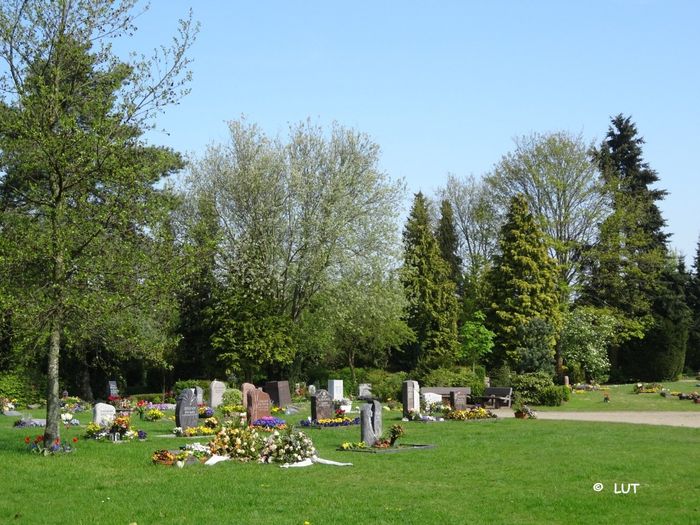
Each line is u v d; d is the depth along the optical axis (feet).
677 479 50.49
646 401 131.03
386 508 42.45
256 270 148.46
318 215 148.56
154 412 98.02
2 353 120.78
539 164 187.62
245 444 61.00
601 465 56.59
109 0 65.92
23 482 50.80
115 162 63.98
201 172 152.97
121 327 65.87
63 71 66.90
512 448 67.46
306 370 177.99
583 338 173.88
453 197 238.68
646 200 205.77
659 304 194.18
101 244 63.93
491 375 152.76
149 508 43.09
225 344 150.10
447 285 197.06
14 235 64.34
